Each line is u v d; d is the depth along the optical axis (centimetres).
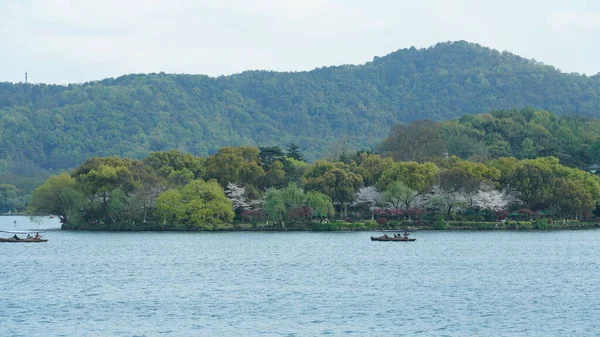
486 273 17938
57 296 15025
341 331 12212
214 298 14775
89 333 12119
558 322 12725
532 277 17312
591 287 15888
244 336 11950
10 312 13525
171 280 17050
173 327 12475
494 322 12744
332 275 17662
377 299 14600
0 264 19912
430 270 18450
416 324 12625
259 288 15888
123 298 14812
